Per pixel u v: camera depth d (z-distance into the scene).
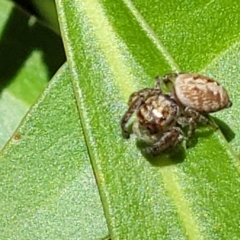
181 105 0.05
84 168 0.05
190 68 0.05
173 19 0.05
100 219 0.05
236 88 0.05
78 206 0.05
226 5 0.05
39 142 0.05
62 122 0.05
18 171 0.05
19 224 0.05
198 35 0.05
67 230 0.05
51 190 0.05
